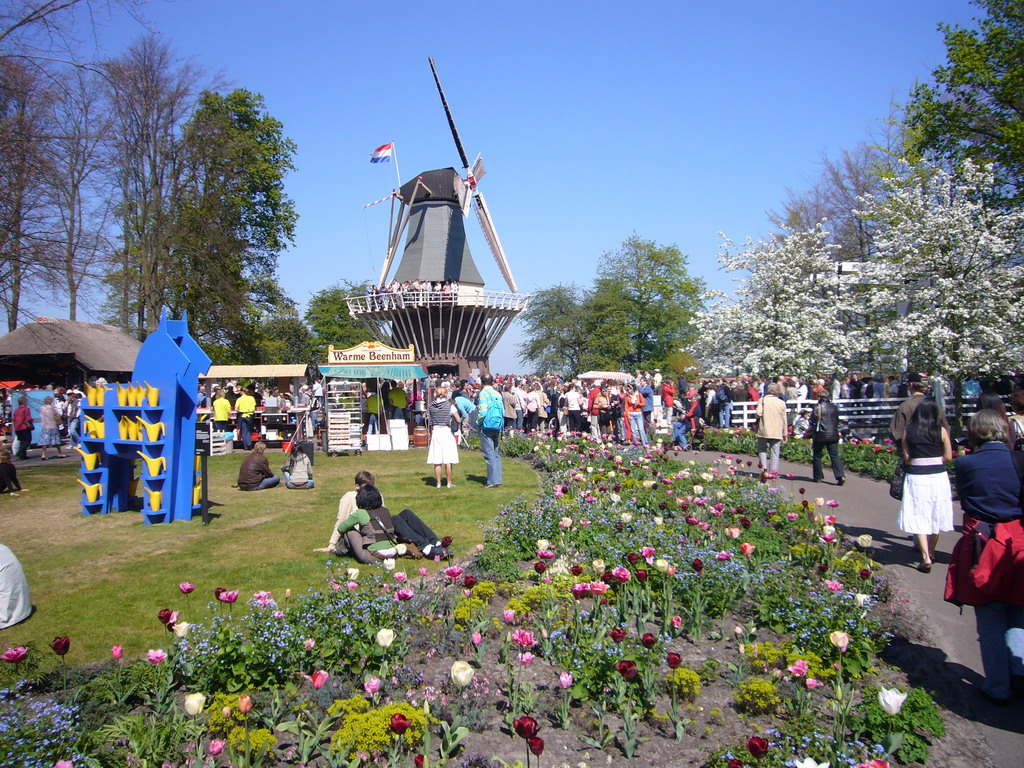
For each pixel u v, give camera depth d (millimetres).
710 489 10859
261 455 14211
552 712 4715
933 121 27297
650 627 6102
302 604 5539
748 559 7105
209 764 3922
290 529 10281
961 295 20062
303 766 4102
